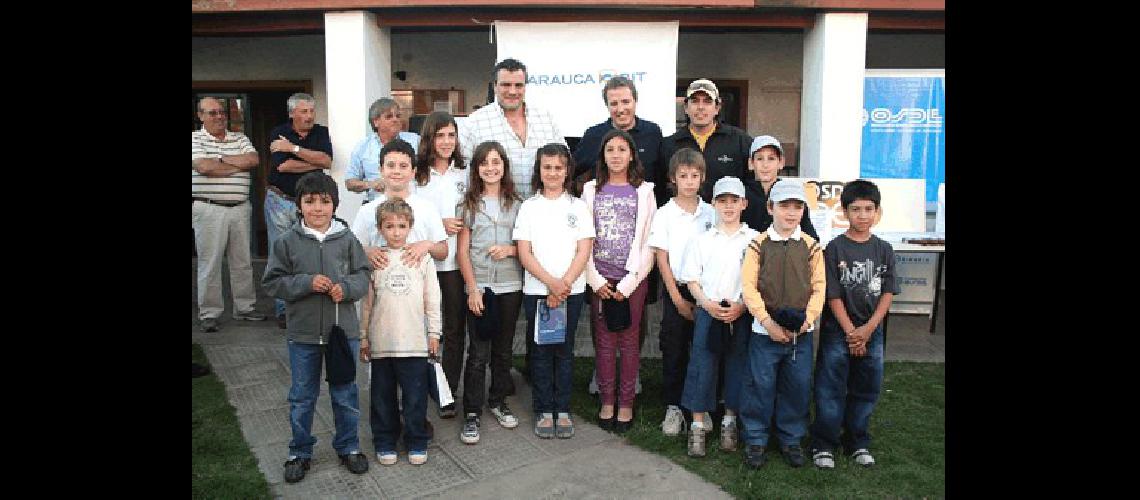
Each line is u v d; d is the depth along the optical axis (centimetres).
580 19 553
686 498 289
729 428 331
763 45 702
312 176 293
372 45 558
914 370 441
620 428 349
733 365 328
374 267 312
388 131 464
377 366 314
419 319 313
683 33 686
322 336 297
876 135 562
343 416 308
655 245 340
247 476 304
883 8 528
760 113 710
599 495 292
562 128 570
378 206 315
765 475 306
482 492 295
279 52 735
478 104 721
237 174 514
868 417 321
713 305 317
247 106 764
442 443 339
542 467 315
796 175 713
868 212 308
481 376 345
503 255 341
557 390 349
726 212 318
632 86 379
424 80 721
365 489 297
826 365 315
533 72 563
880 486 297
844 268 310
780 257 303
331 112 555
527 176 374
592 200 352
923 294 559
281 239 295
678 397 354
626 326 339
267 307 586
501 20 557
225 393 396
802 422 320
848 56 541
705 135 379
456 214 349
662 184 391
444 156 352
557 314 338
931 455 324
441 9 556
